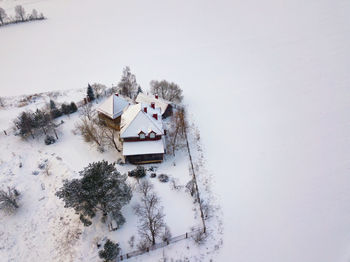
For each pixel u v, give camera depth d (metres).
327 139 52.38
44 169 42.91
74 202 30.73
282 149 50.12
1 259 31.03
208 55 92.00
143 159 45.16
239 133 54.47
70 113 58.03
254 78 75.94
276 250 33.84
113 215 33.81
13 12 141.75
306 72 76.75
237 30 110.31
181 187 40.53
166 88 64.12
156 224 33.00
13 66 89.12
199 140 52.25
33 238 33.25
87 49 101.62
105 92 67.25
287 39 98.50
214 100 66.44
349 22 105.38
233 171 45.16
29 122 48.09
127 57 94.06
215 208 38.31
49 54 98.00
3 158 44.34
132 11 140.62
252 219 37.31
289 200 40.38
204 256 32.28
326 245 34.66
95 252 31.52
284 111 61.06
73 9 146.00
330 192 41.81
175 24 121.06
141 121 45.25
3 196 34.72
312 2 130.00
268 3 136.50
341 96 65.12
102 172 32.78
